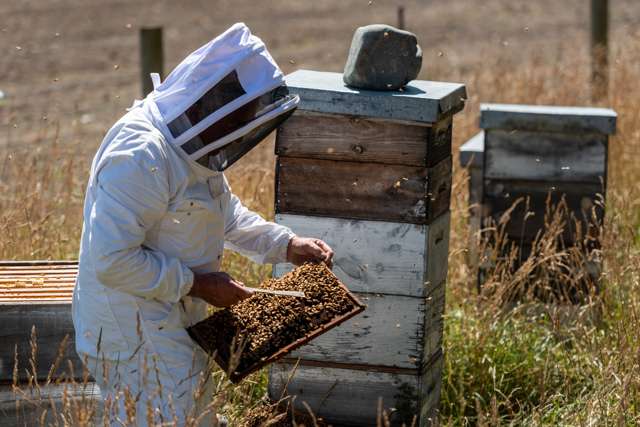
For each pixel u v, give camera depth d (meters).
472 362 6.85
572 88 12.72
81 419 4.47
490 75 13.46
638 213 9.76
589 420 5.65
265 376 6.46
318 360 5.83
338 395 5.86
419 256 5.61
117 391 4.54
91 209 4.63
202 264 4.86
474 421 6.47
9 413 5.34
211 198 4.81
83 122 14.31
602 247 7.35
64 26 22.11
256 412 5.79
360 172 5.60
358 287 5.72
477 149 8.77
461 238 8.30
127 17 23.45
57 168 9.98
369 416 5.84
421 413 5.83
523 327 7.29
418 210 5.55
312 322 4.86
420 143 5.47
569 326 7.48
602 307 7.22
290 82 5.76
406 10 26.34
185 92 4.54
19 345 5.29
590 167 7.86
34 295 5.46
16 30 21.48
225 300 4.73
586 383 6.54
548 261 7.84
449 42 21.44
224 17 24.03
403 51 5.61
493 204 8.08
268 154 10.56
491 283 7.16
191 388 4.77
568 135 7.85
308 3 26.92
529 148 7.93
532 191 8.00
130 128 4.56
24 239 7.67
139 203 4.47
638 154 10.72
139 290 4.55
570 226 7.97
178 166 4.61
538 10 26.70
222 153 4.77
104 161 4.48
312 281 5.06
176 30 21.98
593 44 15.20
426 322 5.73
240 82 4.54
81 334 4.85
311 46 20.31
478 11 26.41
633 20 23.80
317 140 5.61
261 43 4.60
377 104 5.43
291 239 5.41
